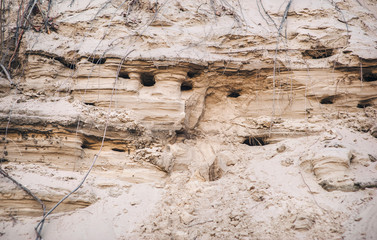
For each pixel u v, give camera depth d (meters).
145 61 6.28
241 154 6.38
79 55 6.41
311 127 6.25
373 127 5.93
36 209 4.65
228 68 6.59
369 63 6.38
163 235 4.66
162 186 5.66
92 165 5.29
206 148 6.59
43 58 6.33
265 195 5.12
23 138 5.31
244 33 7.02
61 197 4.79
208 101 7.10
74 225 4.66
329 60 6.61
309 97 6.55
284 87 6.62
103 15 7.05
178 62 6.30
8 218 4.47
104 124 5.72
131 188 5.50
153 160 5.84
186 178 5.94
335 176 4.99
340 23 7.23
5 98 5.79
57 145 5.34
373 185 4.77
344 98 6.50
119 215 5.00
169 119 6.18
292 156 5.82
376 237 3.99
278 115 6.60
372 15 7.79
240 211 4.92
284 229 4.41
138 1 7.38
